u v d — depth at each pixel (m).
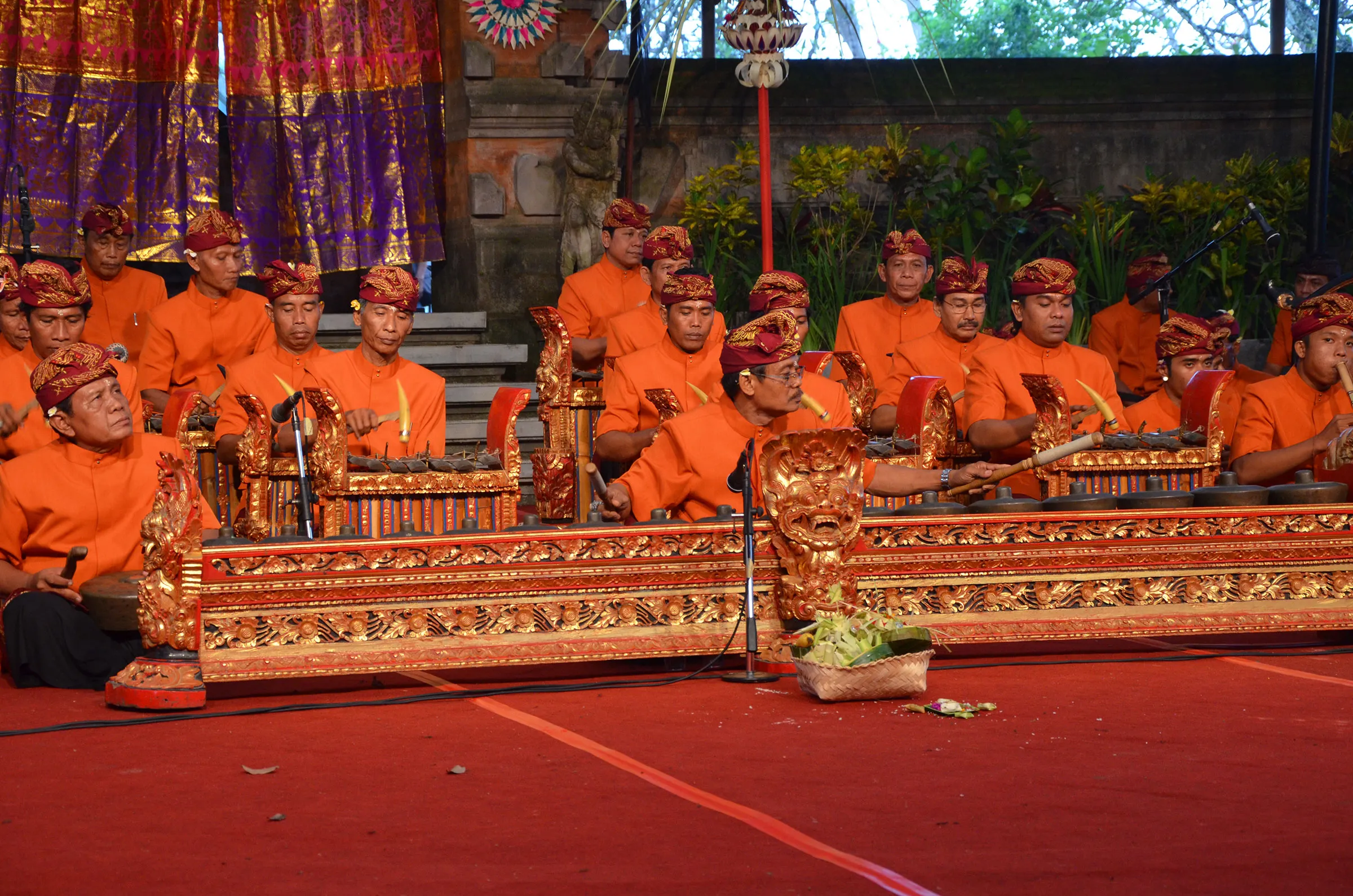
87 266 10.13
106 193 11.80
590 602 5.42
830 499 5.46
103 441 5.89
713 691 5.16
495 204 12.05
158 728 4.62
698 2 13.68
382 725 4.61
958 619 5.67
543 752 4.18
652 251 8.87
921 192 12.96
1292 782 3.72
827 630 5.12
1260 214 10.98
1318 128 11.68
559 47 12.07
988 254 13.16
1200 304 13.04
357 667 5.11
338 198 12.24
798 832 3.30
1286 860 3.05
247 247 12.16
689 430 5.98
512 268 12.16
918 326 10.16
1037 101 13.83
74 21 11.68
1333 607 5.95
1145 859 3.06
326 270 12.24
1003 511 5.73
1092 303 12.88
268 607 5.09
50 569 5.73
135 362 10.26
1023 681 5.28
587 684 5.30
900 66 13.72
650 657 5.42
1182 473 6.91
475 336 12.10
